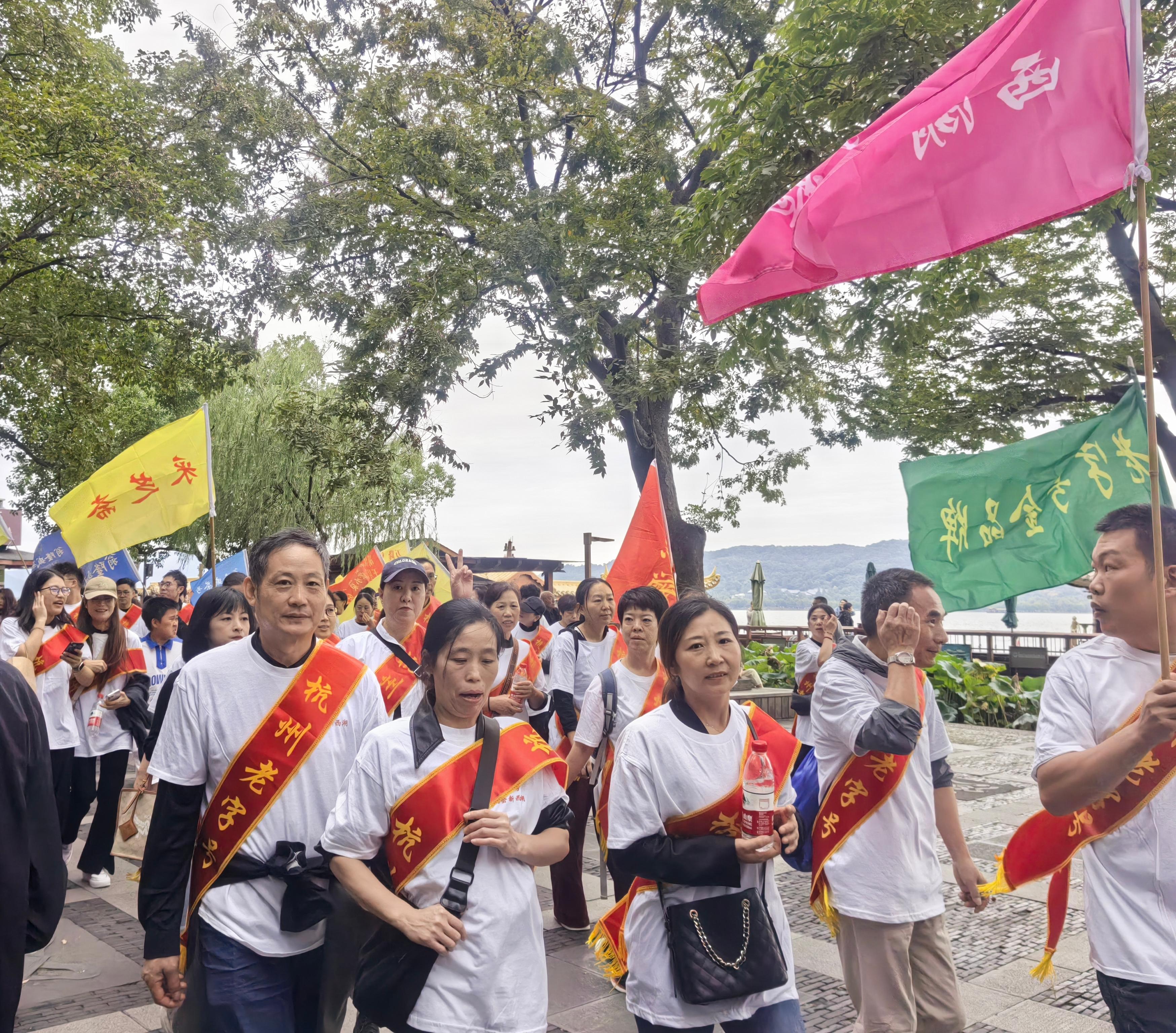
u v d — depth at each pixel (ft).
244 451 80.43
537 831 8.25
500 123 49.11
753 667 46.85
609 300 46.39
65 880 8.61
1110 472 13.61
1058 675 8.26
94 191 48.24
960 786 29.53
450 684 8.11
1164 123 33.65
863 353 52.54
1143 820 7.64
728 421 54.54
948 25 31.19
